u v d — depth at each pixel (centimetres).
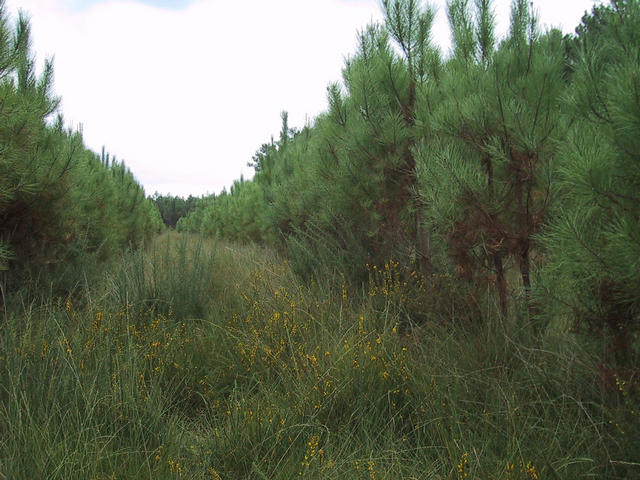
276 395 309
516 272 405
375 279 489
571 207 258
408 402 288
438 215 318
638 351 236
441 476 231
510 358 320
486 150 321
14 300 440
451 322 377
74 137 511
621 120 204
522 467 217
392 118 452
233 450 253
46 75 499
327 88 523
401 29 478
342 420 284
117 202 946
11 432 243
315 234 586
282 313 425
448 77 382
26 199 446
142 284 521
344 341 355
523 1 343
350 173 475
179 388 340
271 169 1173
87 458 232
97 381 296
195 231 2730
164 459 242
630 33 227
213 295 565
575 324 239
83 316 439
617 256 203
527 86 321
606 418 246
